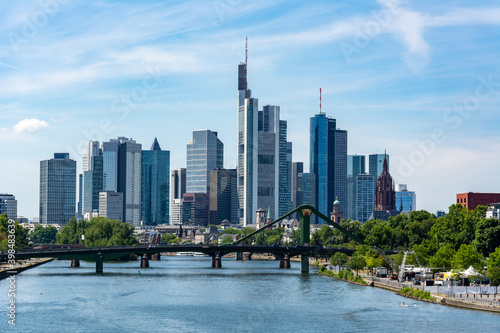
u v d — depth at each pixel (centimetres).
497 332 19750
